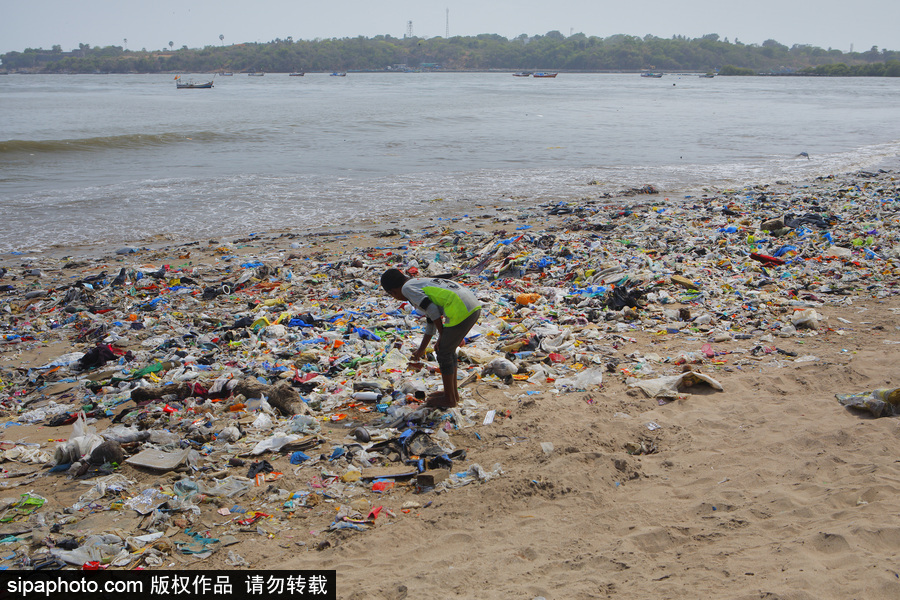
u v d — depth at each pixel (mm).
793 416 5613
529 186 21875
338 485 4965
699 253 12094
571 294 10008
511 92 96812
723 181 22828
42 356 8438
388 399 6383
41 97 77438
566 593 3521
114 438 5562
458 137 35125
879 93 102250
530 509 4551
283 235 15414
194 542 4305
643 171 25156
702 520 4191
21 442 5914
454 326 5641
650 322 8633
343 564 4035
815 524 3938
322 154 28578
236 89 110938
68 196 19422
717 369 6914
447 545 4191
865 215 14758
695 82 168125
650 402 6188
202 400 6578
